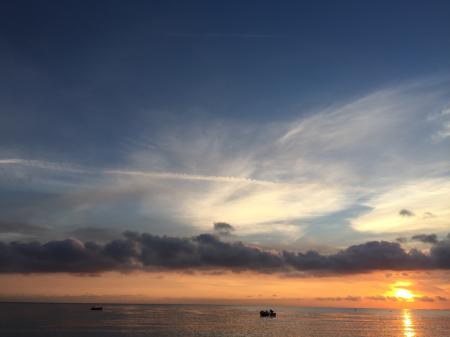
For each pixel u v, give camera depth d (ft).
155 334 608.19
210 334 625.82
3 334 579.89
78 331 626.64
